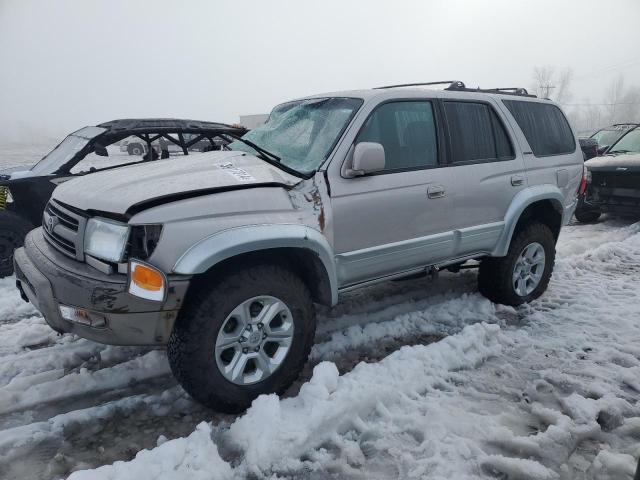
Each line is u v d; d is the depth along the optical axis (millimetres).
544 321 4090
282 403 2695
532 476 2254
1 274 5285
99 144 5715
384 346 3680
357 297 4637
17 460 2400
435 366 3195
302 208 2914
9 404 2838
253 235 2596
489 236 4008
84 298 2428
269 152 3381
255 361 2783
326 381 2803
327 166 3061
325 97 3689
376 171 3270
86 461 2404
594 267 5707
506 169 4102
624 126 13273
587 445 2523
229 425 2646
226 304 2574
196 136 6805
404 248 3438
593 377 3188
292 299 2838
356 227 3154
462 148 3852
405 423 2629
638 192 7617
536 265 4578
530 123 4484
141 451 2291
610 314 4191
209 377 2576
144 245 2445
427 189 3512
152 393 3004
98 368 3293
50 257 2752
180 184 2684
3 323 4121
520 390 3033
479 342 3500
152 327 2439
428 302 4520
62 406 2869
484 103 4102
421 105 3648
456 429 2584
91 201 2668
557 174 4559
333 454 2410
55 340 3705
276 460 2328
